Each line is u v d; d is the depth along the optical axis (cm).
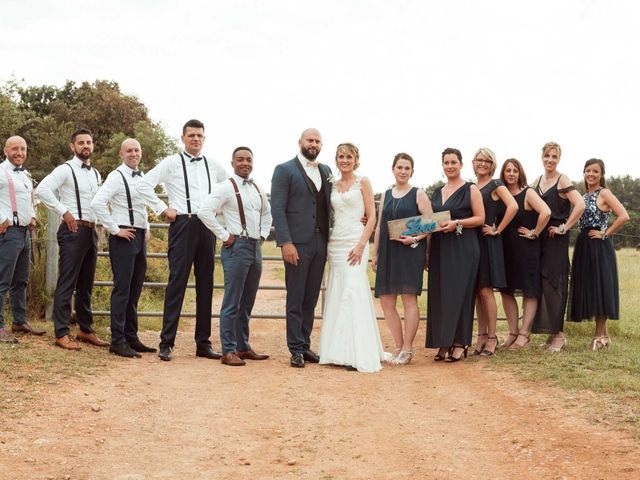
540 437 515
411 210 845
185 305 1429
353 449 500
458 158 852
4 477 427
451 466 462
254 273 845
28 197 834
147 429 540
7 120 4825
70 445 492
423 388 702
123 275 831
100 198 809
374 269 873
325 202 830
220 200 802
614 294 874
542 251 884
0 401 580
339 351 807
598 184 885
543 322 883
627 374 712
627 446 483
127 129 6047
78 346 824
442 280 841
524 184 886
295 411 605
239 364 808
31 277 1041
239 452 493
